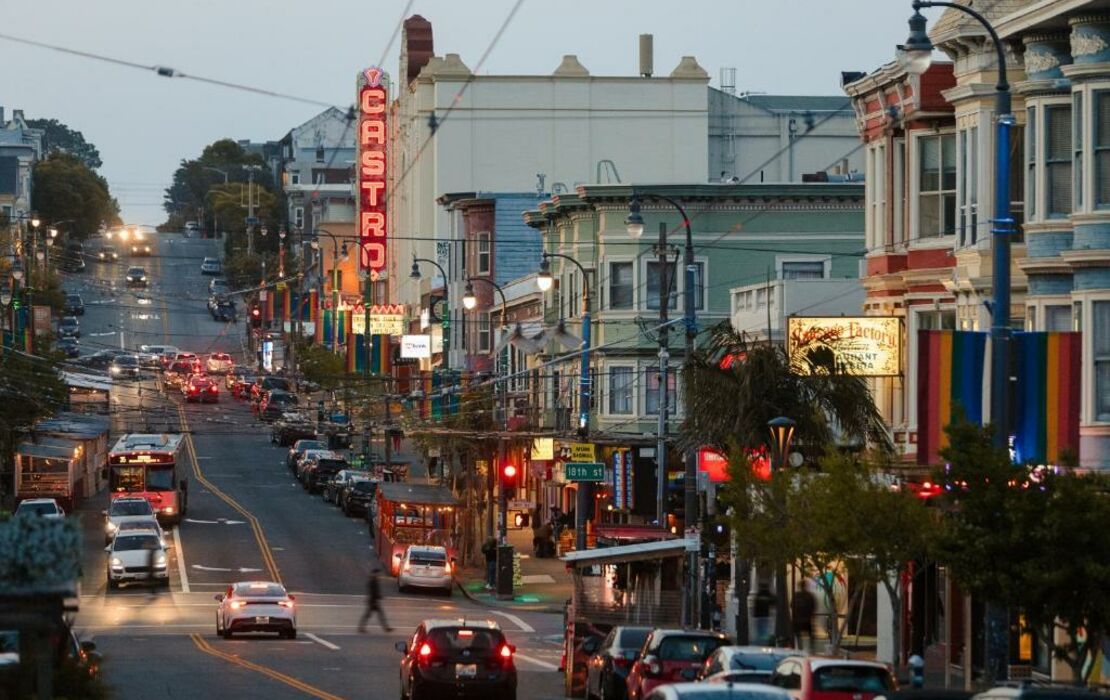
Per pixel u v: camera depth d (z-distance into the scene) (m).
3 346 189.50
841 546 83.19
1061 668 89.44
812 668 68.81
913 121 112.88
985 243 102.31
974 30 102.12
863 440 104.38
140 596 162.75
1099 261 87.69
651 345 182.38
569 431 171.00
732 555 114.75
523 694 102.75
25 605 51.91
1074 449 75.25
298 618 148.38
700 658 84.81
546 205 194.62
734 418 102.62
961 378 81.69
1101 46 88.25
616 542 126.75
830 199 184.00
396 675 107.81
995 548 64.31
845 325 112.44
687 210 184.25
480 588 175.25
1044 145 92.00
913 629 107.94
